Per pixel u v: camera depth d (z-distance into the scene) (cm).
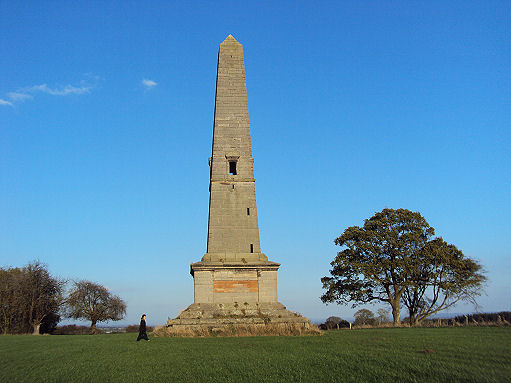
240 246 5091
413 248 7075
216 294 4769
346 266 7100
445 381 1877
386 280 6969
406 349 2658
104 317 9331
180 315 4578
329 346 2988
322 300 7444
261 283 4862
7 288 7900
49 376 2256
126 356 2819
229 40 5941
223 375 2167
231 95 5662
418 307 7181
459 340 2991
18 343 3916
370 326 6406
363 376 2036
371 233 7125
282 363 2373
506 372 1925
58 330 9469
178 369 2333
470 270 7031
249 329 4322
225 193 5262
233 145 5456
